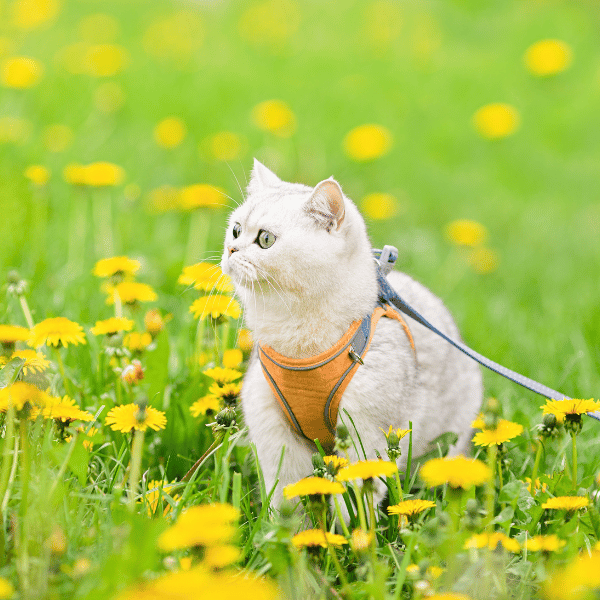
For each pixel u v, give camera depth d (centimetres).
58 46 1169
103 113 917
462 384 380
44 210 623
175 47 1146
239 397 340
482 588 229
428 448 355
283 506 231
